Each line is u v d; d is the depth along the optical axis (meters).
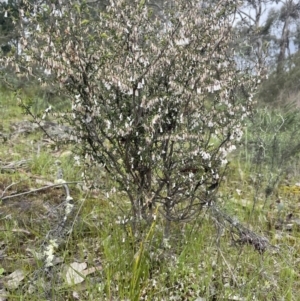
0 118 7.00
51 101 7.20
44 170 4.20
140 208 2.63
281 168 4.41
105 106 2.36
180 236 2.77
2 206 3.17
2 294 2.11
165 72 2.38
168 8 2.48
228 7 2.42
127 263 2.38
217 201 3.07
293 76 10.21
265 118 5.67
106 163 2.52
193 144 2.47
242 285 2.25
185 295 2.28
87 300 2.15
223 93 2.47
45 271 2.29
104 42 2.41
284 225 3.32
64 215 2.90
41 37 2.18
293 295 2.33
